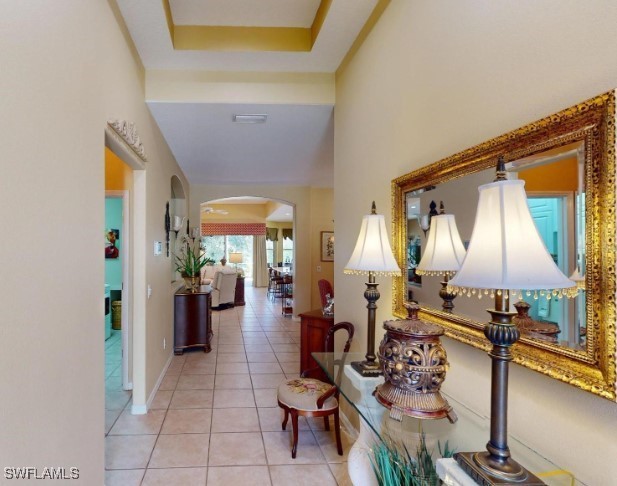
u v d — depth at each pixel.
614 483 0.86
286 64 3.07
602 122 0.87
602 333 0.87
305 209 7.21
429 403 1.36
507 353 0.95
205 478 2.24
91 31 1.78
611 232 0.85
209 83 3.15
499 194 0.94
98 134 1.88
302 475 2.29
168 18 2.53
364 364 1.99
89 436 1.74
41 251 1.28
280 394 2.67
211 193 6.96
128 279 3.71
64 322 1.46
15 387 1.11
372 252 1.82
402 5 1.97
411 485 1.32
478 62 1.36
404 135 1.94
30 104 1.21
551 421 1.03
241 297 9.36
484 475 0.94
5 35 1.07
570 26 0.98
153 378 3.50
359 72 2.63
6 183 1.07
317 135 4.02
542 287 0.85
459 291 1.03
